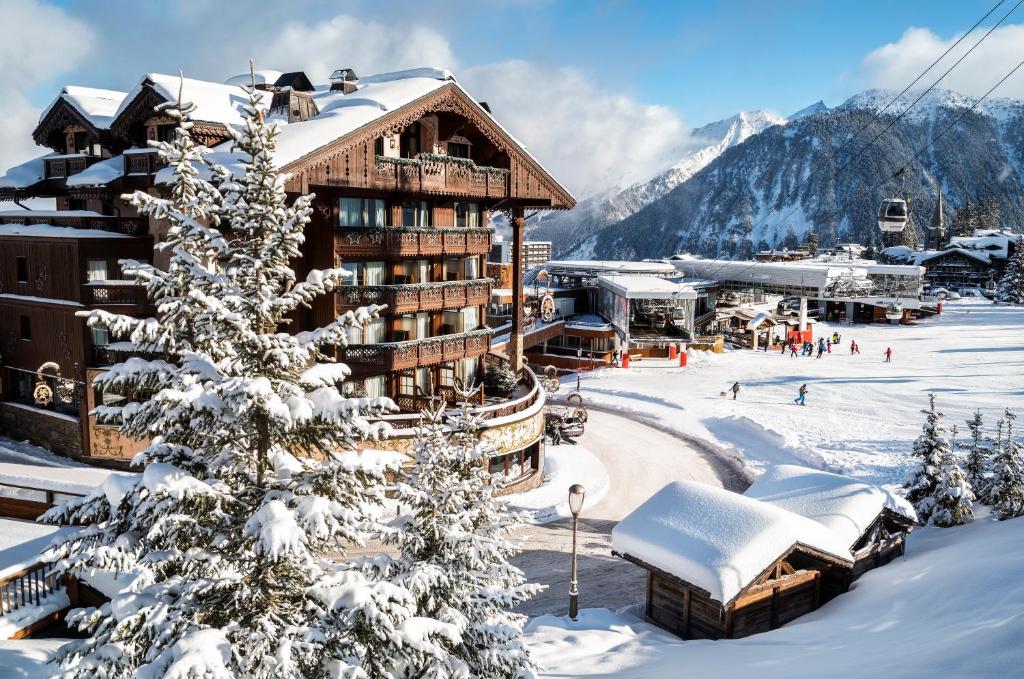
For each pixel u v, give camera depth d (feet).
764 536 66.08
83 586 55.31
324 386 36.86
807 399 188.44
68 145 127.13
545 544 96.53
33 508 78.07
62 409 110.52
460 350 117.19
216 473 35.76
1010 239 549.13
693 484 76.18
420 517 47.47
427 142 116.67
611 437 153.38
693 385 205.67
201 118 102.17
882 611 62.54
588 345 243.81
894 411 175.63
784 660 52.44
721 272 338.75
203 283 36.09
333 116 100.53
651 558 68.59
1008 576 58.44
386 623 31.96
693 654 58.75
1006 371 226.17
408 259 116.06
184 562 33.81
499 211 136.46
